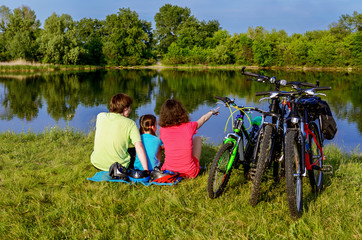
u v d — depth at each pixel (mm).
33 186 3834
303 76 44500
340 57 70562
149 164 4039
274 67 76812
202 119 3893
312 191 3570
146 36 86312
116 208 3229
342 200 3289
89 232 2865
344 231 2748
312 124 3670
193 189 3666
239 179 4016
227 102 3611
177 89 26406
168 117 3684
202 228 2914
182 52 80438
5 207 3303
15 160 4898
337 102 18406
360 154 6547
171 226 2873
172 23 97938
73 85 29141
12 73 46438
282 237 2699
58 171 4359
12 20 66688
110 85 29625
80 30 93688
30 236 2764
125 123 3982
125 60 74125
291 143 2949
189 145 3723
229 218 3037
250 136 3865
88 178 3922
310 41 86250
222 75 46500
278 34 92938
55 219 3072
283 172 3570
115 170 3732
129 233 2863
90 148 5707
